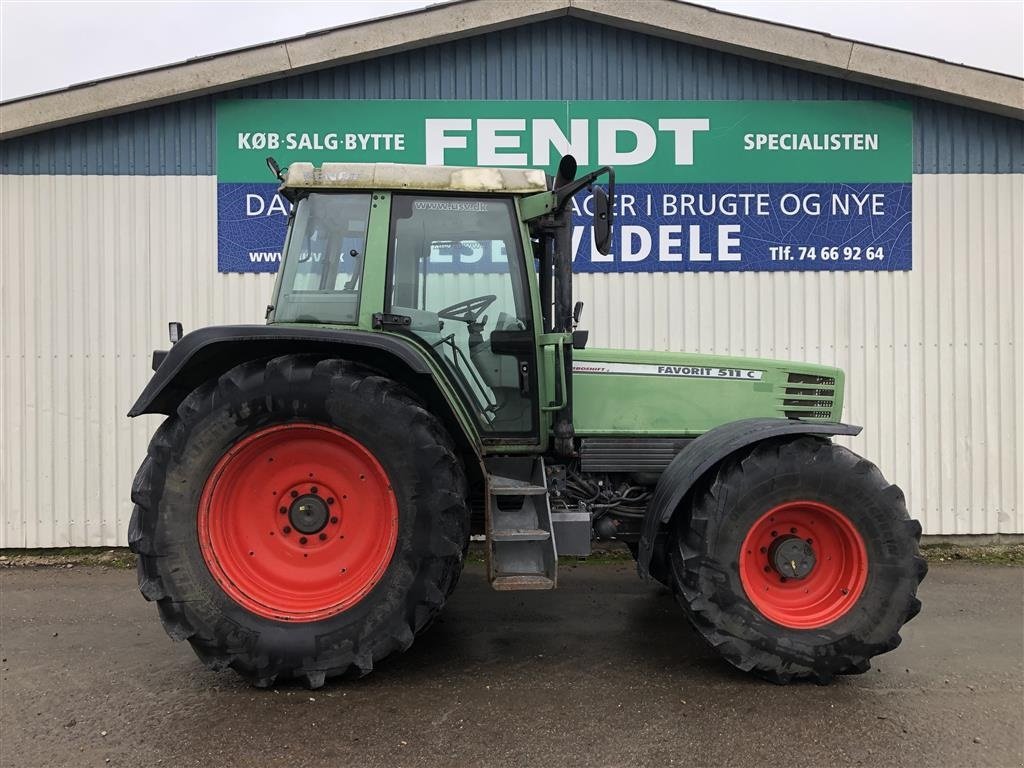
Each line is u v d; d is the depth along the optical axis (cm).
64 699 295
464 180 340
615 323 558
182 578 289
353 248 335
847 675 320
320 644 292
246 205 546
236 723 272
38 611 415
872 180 558
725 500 305
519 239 345
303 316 331
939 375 561
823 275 560
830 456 309
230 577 299
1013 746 258
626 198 554
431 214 341
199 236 546
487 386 346
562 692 300
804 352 558
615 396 372
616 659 338
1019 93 539
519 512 330
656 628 383
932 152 560
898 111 556
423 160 550
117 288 542
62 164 539
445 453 301
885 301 561
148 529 291
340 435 302
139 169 542
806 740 260
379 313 328
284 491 311
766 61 551
